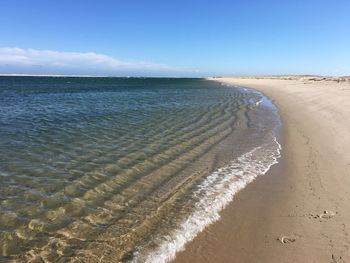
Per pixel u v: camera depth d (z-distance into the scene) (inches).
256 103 1393.9
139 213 354.9
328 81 2669.8
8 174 449.4
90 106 1208.8
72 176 452.1
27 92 2052.2
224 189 423.2
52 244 294.2
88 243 297.0
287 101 1407.5
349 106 993.5
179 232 318.0
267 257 279.1
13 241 297.0
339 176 454.3
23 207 359.3
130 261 272.4
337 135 673.6
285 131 770.2
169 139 676.1
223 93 2073.1
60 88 2669.8
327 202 376.8
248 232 319.9
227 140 681.6
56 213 349.4
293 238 305.9
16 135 674.2
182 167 504.4
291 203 381.4
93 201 380.2
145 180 447.8
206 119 938.1
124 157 543.2
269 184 442.3
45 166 486.9
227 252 287.1
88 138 662.5
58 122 835.4
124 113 1015.6
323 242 296.4
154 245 295.9
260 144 650.2
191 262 273.4
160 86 3378.4
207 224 334.6
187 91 2324.1
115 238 305.6
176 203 380.5
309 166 506.6
